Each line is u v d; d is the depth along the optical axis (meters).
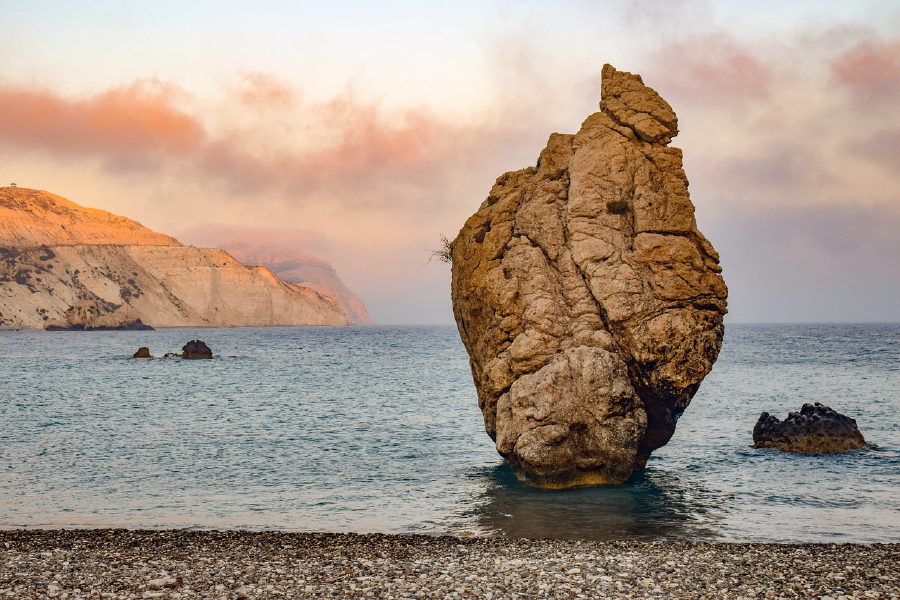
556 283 29.45
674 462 32.69
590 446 27.69
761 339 191.25
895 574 15.99
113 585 15.30
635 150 30.41
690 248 28.39
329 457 33.94
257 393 62.62
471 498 26.36
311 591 15.05
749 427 42.28
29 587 15.10
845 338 196.50
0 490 27.30
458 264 32.91
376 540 19.86
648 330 27.33
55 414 48.41
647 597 14.58
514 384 28.52
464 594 14.80
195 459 33.34
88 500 25.89
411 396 59.69
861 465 31.77
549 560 17.22
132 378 78.50
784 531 22.19
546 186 31.14
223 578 15.89
